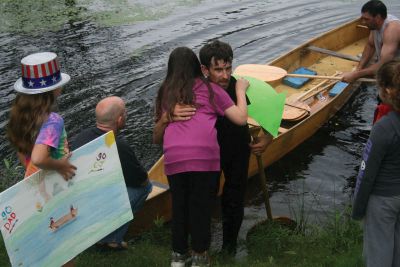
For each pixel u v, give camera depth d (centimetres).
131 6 1194
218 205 552
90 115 743
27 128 281
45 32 1027
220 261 405
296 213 559
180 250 354
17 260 276
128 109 761
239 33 1048
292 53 818
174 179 336
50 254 292
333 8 1177
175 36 1027
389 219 295
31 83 281
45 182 281
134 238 452
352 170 642
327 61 884
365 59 712
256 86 388
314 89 721
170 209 489
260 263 396
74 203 297
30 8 1160
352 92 781
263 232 454
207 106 329
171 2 1223
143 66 898
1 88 812
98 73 869
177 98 322
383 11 596
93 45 976
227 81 346
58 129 282
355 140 699
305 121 650
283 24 1094
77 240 304
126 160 381
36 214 280
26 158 297
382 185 291
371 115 757
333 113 736
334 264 389
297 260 409
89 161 297
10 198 267
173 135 329
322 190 604
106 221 314
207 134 325
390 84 274
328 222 504
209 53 336
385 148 279
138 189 404
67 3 1201
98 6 1188
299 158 659
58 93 293
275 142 614
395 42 595
